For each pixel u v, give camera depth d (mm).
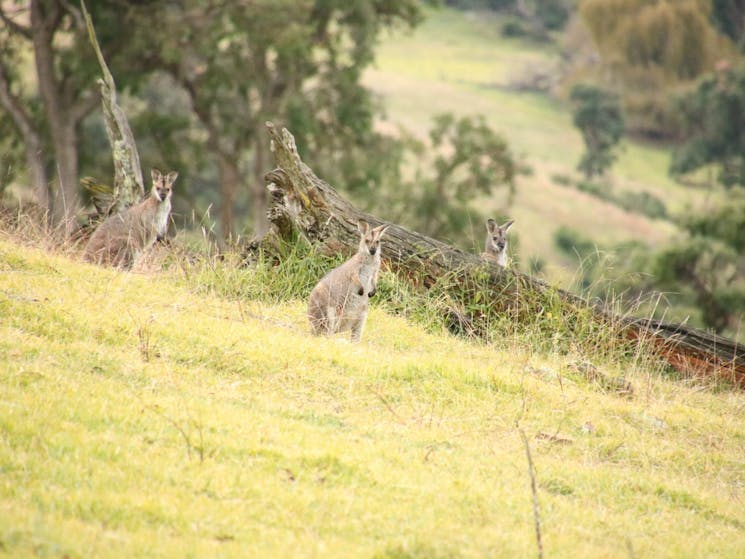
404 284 56469
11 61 144000
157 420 31875
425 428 37188
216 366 39156
